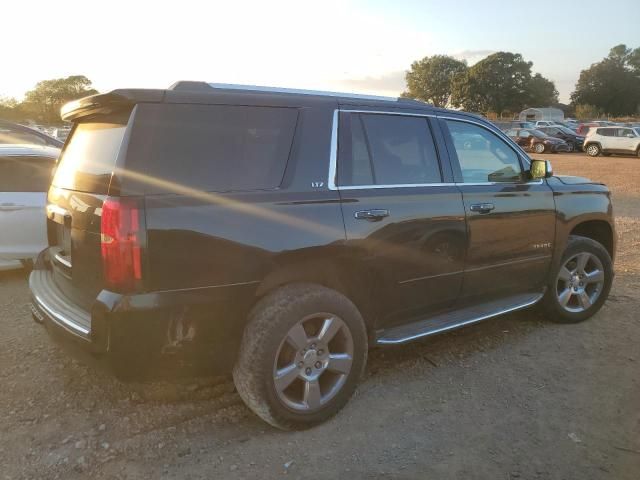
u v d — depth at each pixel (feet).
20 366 12.44
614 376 12.54
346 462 9.32
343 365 10.43
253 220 9.34
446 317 12.79
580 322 15.97
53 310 9.81
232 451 9.55
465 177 13.03
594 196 16.03
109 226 8.43
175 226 8.64
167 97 9.09
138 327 8.49
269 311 9.49
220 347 9.38
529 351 13.88
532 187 14.39
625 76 341.21
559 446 9.82
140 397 11.21
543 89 323.37
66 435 9.87
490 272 13.35
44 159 18.99
